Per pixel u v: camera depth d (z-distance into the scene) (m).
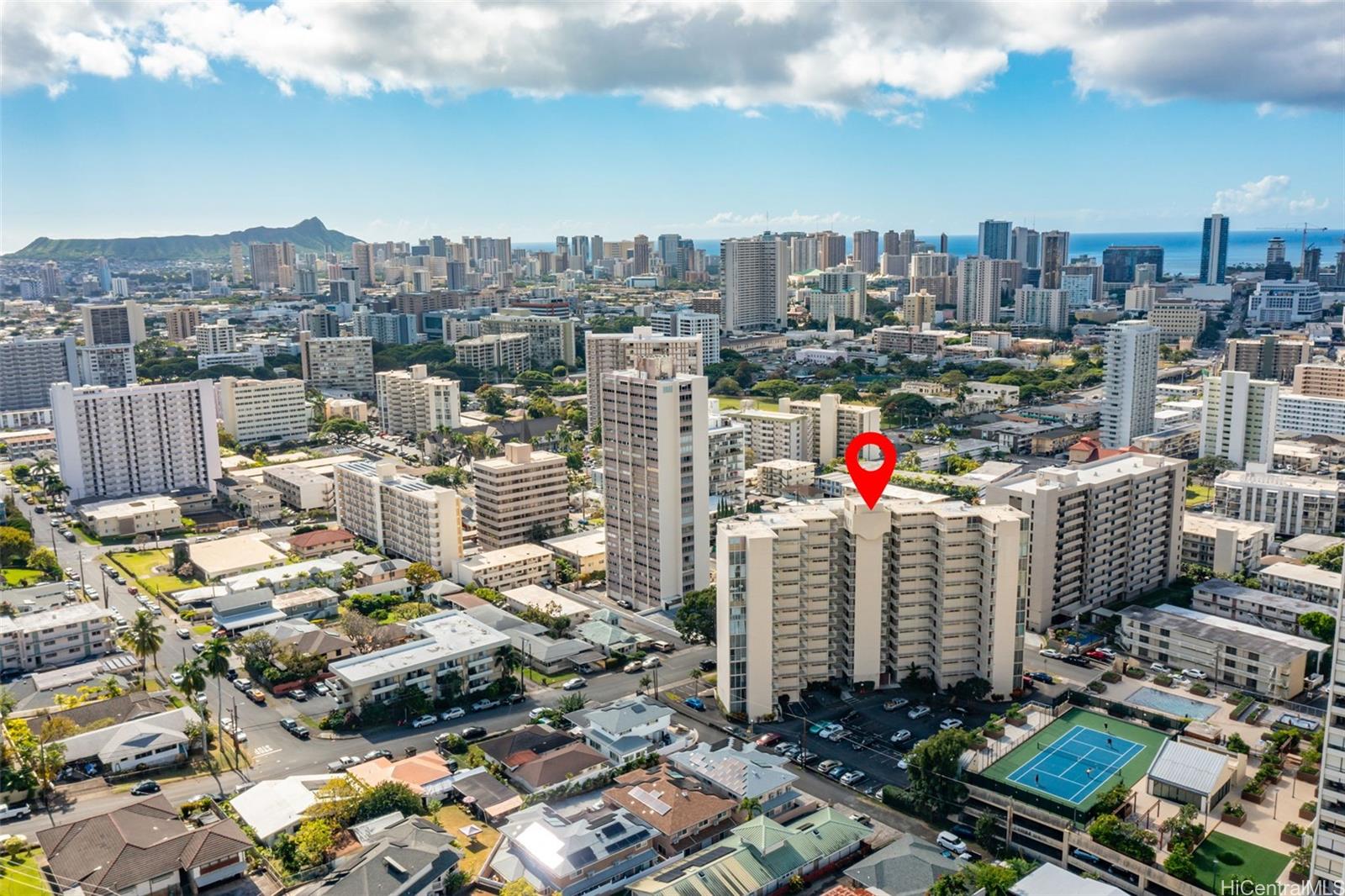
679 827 180.25
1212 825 177.38
